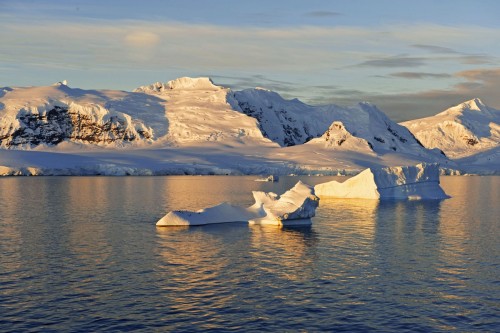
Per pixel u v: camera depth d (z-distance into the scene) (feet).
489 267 127.75
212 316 93.91
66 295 104.27
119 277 117.19
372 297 104.37
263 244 154.81
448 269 125.80
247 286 111.14
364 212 237.45
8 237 164.66
